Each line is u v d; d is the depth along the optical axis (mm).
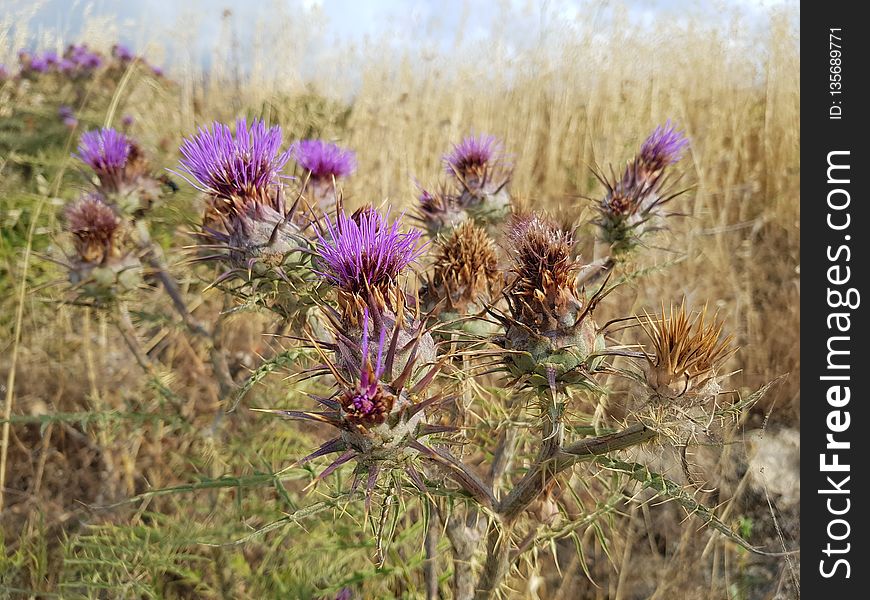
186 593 324
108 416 291
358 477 173
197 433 307
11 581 307
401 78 662
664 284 465
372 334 187
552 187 590
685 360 183
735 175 626
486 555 221
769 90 627
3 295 429
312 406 330
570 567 329
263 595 282
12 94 648
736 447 362
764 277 510
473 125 626
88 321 386
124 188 322
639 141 540
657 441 186
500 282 236
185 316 313
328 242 206
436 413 203
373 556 263
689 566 337
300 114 590
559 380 197
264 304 234
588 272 286
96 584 275
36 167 501
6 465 382
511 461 264
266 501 312
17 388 410
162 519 298
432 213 295
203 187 239
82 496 369
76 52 742
